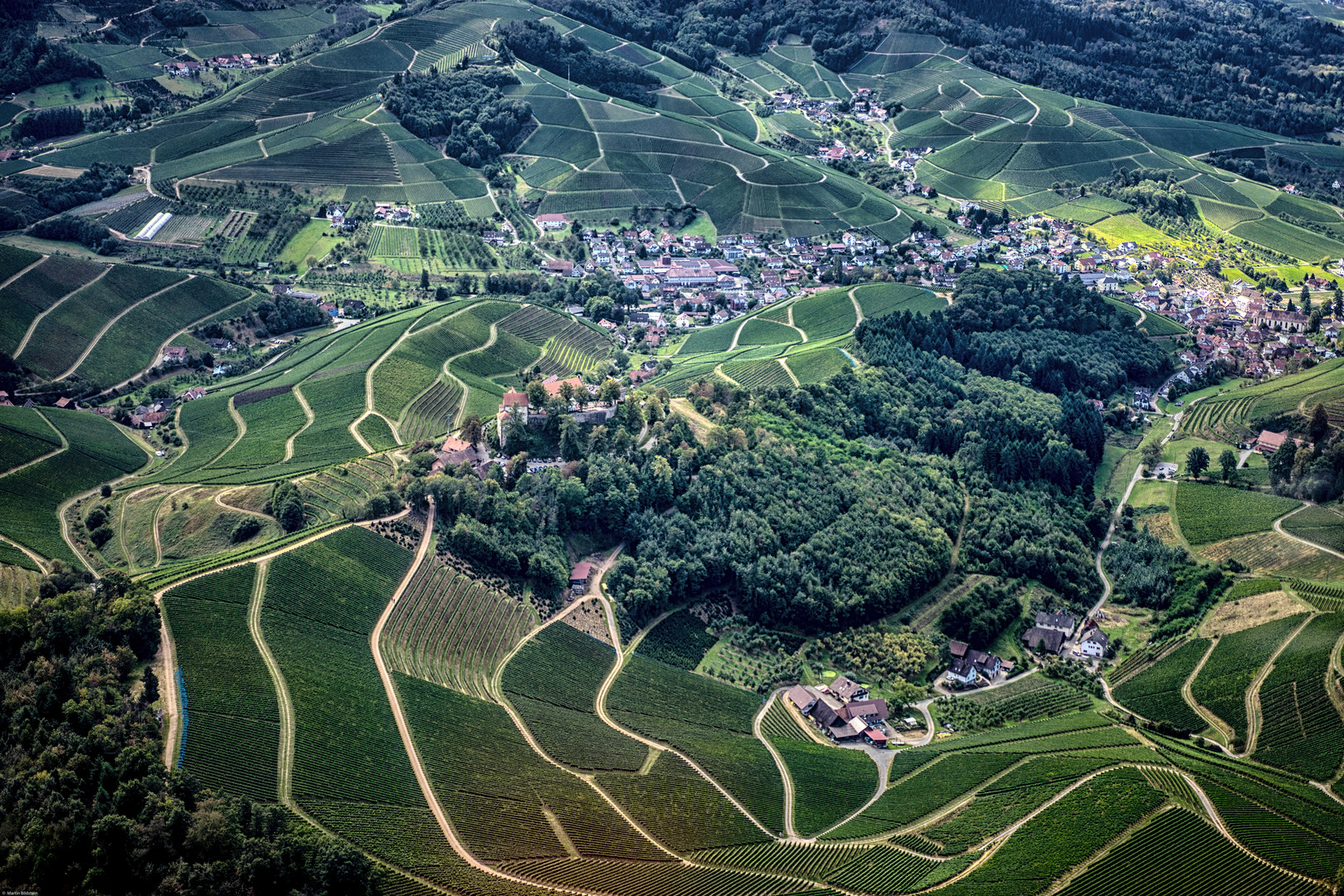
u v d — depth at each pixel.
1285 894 191.12
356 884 171.75
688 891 188.00
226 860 166.38
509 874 184.88
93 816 166.12
